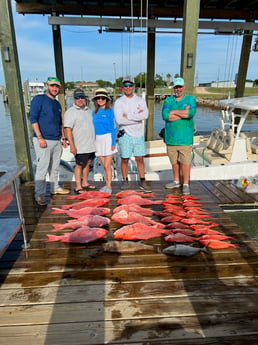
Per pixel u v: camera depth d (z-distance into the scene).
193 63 4.00
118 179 5.36
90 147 3.81
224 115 6.45
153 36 9.34
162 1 7.17
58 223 3.17
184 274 2.23
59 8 7.10
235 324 1.72
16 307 1.88
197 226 3.06
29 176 4.60
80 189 4.09
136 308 1.85
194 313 1.81
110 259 2.45
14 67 4.03
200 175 5.35
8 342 1.60
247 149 5.68
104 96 3.66
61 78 9.23
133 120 4.08
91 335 1.64
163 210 3.50
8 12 3.76
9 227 2.40
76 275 2.22
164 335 1.64
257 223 4.09
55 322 1.75
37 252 2.56
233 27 7.87
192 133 3.95
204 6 7.62
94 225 3.05
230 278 2.18
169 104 3.91
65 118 3.61
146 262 2.40
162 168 6.38
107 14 7.41
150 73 9.85
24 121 4.37
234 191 4.36
